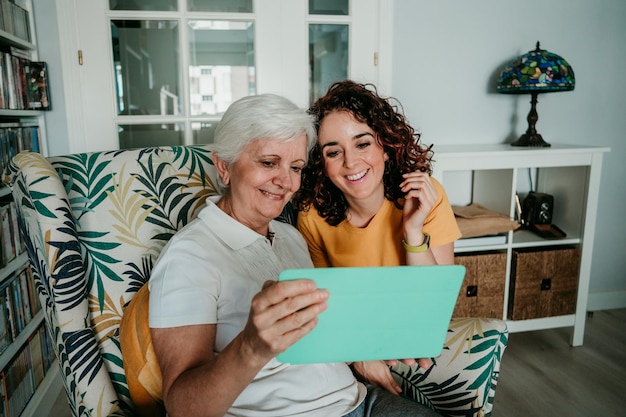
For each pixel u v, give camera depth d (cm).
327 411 96
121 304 105
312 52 237
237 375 72
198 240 94
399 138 121
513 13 255
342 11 237
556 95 267
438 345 78
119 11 215
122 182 113
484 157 221
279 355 74
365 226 135
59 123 219
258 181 98
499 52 257
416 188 119
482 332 116
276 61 234
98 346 99
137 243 110
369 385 113
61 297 92
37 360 190
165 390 82
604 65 270
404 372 120
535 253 233
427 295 73
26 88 200
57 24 212
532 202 250
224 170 104
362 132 117
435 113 256
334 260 140
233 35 230
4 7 180
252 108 95
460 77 255
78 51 215
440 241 131
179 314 85
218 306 92
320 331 73
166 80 228
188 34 225
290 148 98
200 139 235
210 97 233
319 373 98
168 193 117
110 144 225
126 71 223
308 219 139
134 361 92
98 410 95
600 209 283
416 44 247
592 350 239
